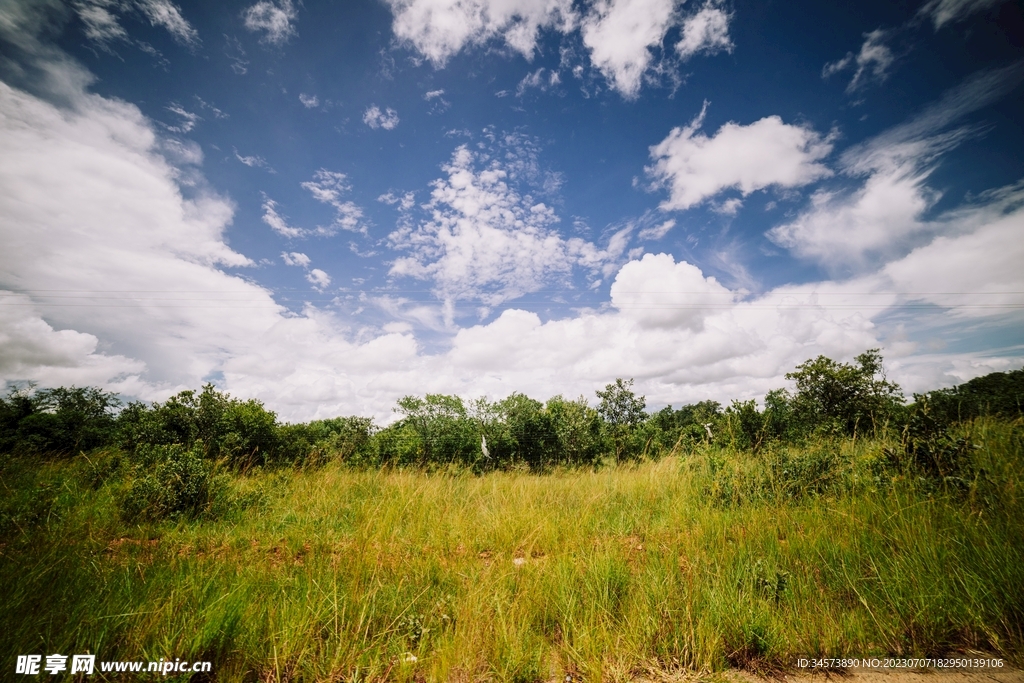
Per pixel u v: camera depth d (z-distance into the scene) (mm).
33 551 3895
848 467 6203
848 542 4191
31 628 2652
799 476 6359
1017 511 4227
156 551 4426
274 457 11922
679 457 9734
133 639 2713
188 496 6230
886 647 2822
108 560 3965
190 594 3295
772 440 8008
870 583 3572
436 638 2977
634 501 7117
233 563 4090
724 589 3436
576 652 2777
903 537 4055
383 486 8328
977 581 3238
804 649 2822
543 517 5832
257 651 2697
